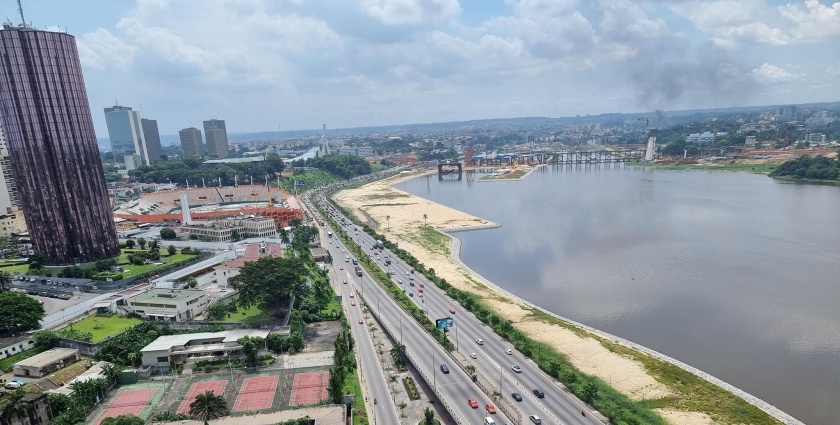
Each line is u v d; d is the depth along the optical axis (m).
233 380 162.88
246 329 191.62
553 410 143.50
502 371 167.00
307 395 152.50
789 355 179.50
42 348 177.12
